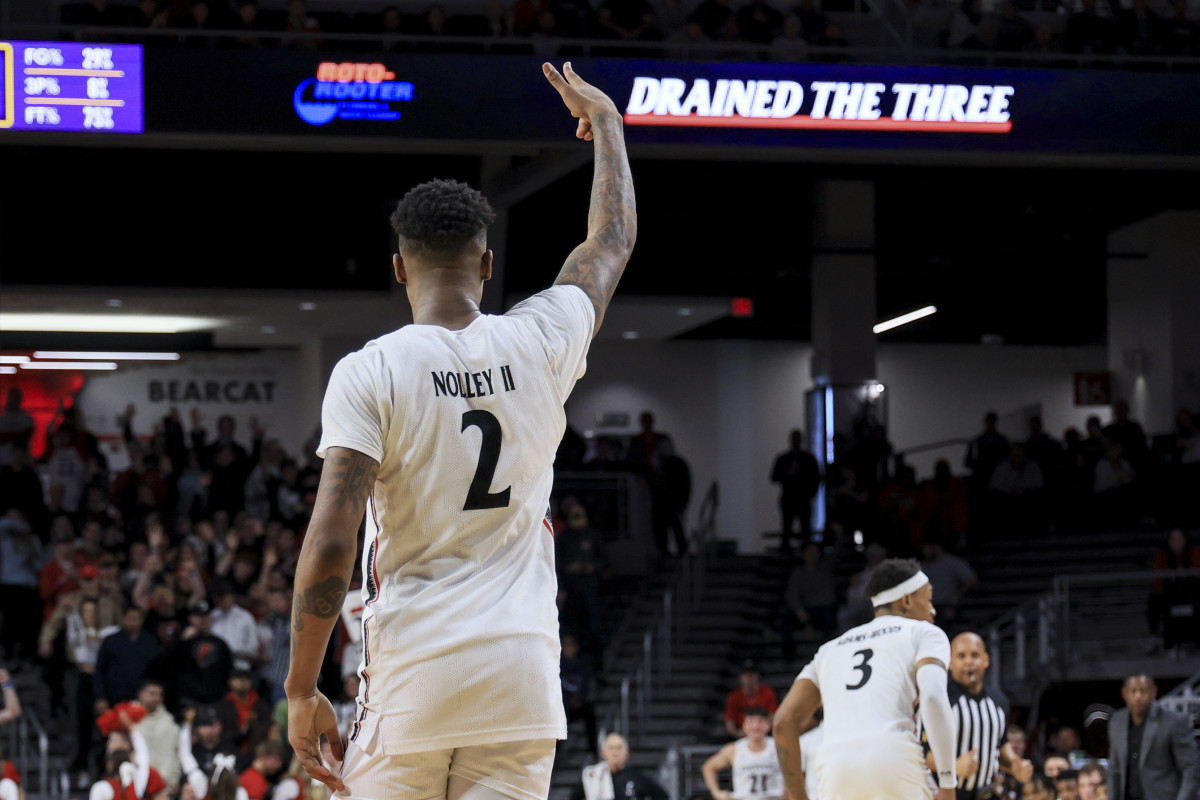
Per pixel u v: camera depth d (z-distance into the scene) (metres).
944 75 16.77
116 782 12.41
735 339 27.98
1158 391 24.34
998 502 21.39
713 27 18.84
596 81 16.12
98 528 17.25
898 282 27.30
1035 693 17.64
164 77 15.50
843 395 22.98
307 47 17.36
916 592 5.60
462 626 2.51
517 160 20.14
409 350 2.57
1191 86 17.23
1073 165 17.58
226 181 21.38
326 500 2.46
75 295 20.73
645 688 18.34
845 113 16.59
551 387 2.67
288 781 12.41
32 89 15.17
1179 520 21.03
